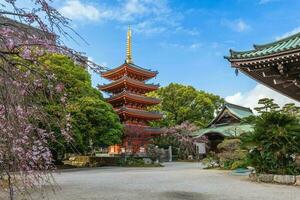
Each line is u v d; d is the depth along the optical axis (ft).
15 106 12.26
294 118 50.26
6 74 11.85
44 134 17.02
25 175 16.29
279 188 42.34
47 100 14.33
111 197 35.55
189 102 188.34
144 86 146.10
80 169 91.30
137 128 132.87
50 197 34.32
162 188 43.88
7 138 13.01
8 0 12.60
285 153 47.67
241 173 70.33
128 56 171.12
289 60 31.94
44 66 14.02
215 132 134.51
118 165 116.57
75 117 86.53
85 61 13.19
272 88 38.09
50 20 12.91
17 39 12.96
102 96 113.80
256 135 50.37
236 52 34.73
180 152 157.89
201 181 53.52
